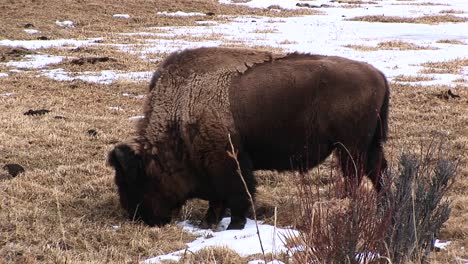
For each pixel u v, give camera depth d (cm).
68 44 8144
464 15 12644
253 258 2330
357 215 1869
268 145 2820
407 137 4128
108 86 5678
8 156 3691
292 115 2784
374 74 2850
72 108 4947
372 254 1895
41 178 3353
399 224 1972
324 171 3438
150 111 2872
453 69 6525
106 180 3331
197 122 2780
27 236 2566
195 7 12481
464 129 4362
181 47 8006
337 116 2777
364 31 10138
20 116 4588
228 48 2925
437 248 2372
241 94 2778
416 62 7012
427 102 5100
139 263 2294
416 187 2119
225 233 2717
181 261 2323
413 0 15762
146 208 2861
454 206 2883
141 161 2823
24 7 10575
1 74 6109
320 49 7925
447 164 2220
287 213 2895
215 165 2783
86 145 3969
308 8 13688
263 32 9869
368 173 2853
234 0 14325
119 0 12062
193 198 3011
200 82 2812
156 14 11488
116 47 7900
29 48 7681
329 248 1855
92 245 2556
